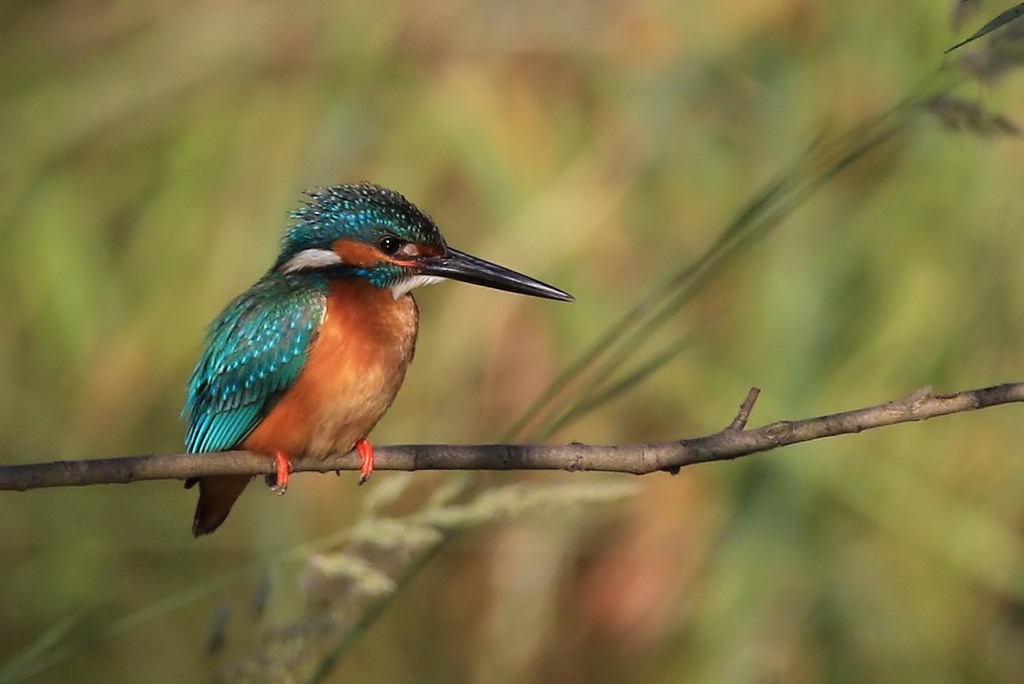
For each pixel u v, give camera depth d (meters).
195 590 8.40
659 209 12.73
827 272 12.25
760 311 12.28
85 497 14.09
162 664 13.65
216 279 13.20
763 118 12.66
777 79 12.70
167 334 13.29
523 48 13.32
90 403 13.50
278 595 12.40
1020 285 12.06
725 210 12.60
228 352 8.81
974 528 12.14
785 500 12.06
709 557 12.30
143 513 14.07
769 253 12.45
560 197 12.80
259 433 8.67
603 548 12.73
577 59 13.25
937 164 12.28
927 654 11.97
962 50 8.20
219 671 7.95
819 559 12.09
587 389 8.80
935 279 12.16
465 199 13.06
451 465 7.55
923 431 12.33
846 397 12.12
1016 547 12.13
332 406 8.65
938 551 12.16
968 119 8.23
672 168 12.75
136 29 14.39
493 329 12.72
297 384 8.65
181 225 13.35
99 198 13.80
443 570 13.27
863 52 12.72
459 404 12.79
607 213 12.69
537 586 12.75
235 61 13.77
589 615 12.62
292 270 9.30
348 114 13.16
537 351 12.63
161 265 13.35
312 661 8.23
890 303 12.18
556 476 12.63
